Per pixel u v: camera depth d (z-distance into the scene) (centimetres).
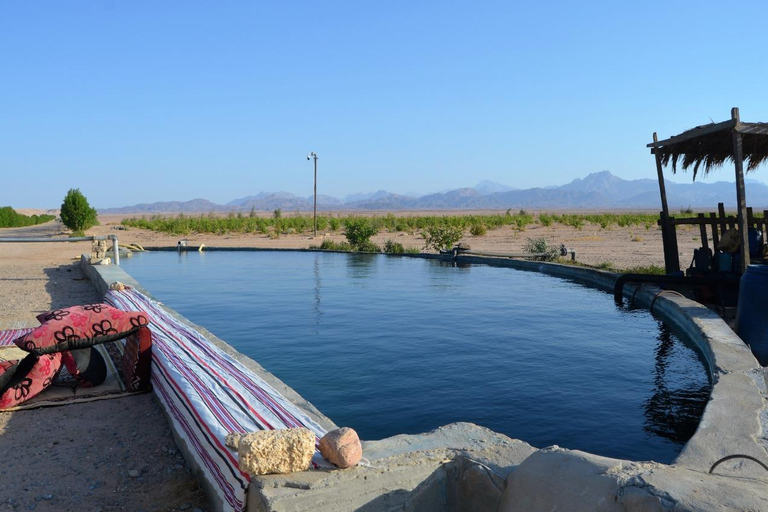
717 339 730
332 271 1961
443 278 1730
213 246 2975
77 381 569
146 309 845
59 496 366
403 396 634
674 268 1244
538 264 1912
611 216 7575
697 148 1145
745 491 242
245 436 301
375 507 309
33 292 1341
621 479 257
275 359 795
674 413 580
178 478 392
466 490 332
